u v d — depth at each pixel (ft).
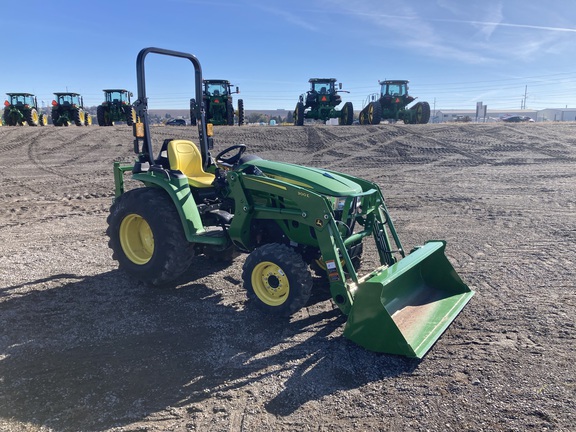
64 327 13.20
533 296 14.58
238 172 14.14
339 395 9.82
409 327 12.08
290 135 61.16
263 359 11.37
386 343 11.12
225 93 75.20
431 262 14.26
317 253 14.60
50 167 43.98
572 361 10.69
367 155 51.34
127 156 49.44
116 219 15.93
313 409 9.38
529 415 8.86
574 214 25.93
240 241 14.44
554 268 17.13
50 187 35.42
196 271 17.74
